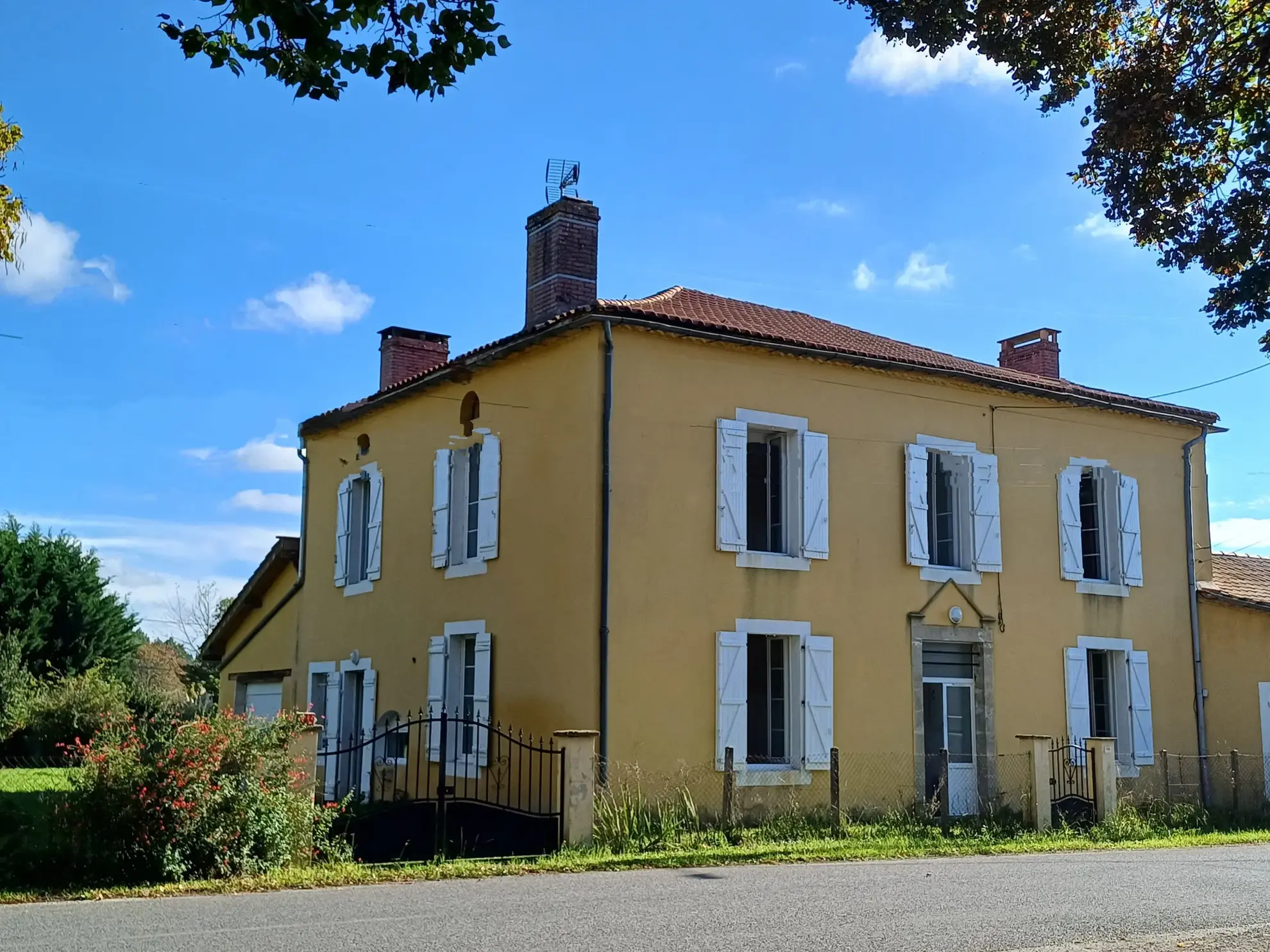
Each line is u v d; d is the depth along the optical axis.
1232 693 17.48
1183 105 8.06
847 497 14.73
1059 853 12.25
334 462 19.06
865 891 9.13
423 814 13.03
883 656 14.69
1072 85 8.43
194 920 7.61
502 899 8.54
